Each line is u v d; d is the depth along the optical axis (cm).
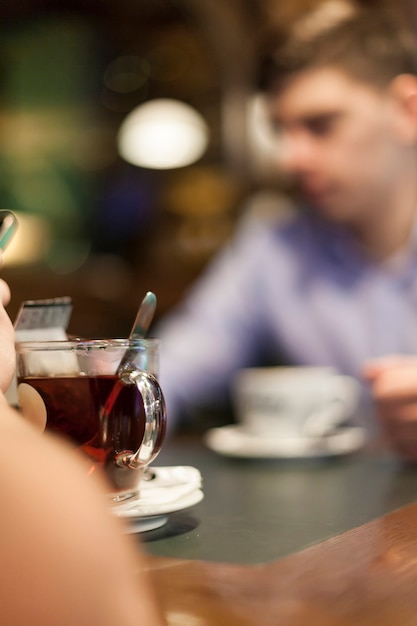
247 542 66
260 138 290
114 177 315
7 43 314
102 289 304
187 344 192
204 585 58
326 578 59
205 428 197
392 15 176
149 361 71
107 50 312
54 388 67
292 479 94
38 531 46
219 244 299
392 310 188
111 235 313
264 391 117
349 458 108
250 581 58
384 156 176
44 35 313
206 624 53
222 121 299
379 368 103
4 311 66
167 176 308
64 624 45
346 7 175
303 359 202
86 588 46
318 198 181
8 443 48
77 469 48
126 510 67
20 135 312
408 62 174
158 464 105
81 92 315
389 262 188
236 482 93
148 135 305
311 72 171
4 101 313
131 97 315
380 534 68
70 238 314
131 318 305
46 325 75
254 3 267
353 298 196
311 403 117
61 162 314
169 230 307
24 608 45
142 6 296
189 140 304
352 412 171
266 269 207
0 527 46
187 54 302
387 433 103
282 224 212
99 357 67
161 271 304
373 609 54
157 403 68
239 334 203
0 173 310
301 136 176
